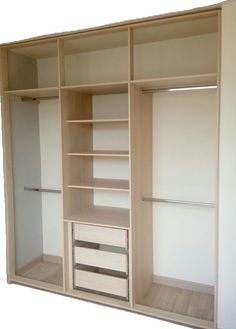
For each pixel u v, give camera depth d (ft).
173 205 10.53
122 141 10.96
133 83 8.85
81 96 10.71
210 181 9.94
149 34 9.53
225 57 7.55
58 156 12.12
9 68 10.90
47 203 12.61
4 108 10.66
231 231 7.84
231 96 7.55
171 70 10.14
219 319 8.16
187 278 10.58
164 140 10.46
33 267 12.23
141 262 9.91
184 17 7.97
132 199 9.09
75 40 9.96
